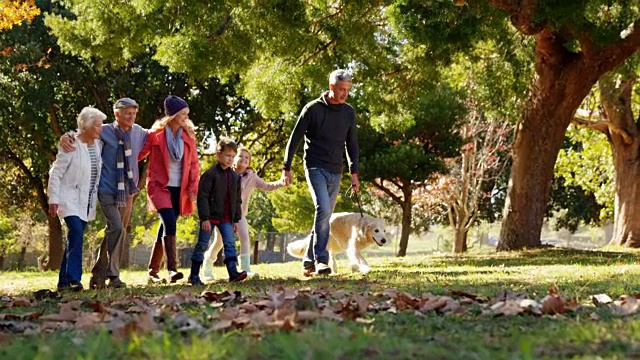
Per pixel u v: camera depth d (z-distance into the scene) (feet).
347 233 28.30
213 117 78.07
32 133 76.18
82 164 22.45
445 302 13.14
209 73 44.39
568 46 43.11
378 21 45.93
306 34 42.29
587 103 71.20
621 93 62.28
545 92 45.65
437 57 46.34
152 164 24.45
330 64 46.57
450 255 46.96
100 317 12.23
